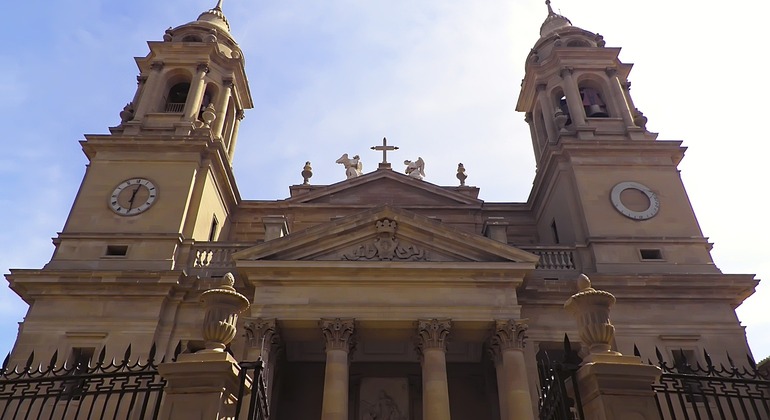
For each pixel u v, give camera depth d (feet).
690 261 84.48
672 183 92.94
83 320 75.56
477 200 109.09
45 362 72.18
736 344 76.28
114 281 77.51
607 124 101.91
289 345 85.46
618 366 28.12
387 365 86.53
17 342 73.51
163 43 107.76
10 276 77.25
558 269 83.97
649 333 77.10
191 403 27.37
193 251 84.17
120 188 89.25
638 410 27.14
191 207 89.10
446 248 79.05
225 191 102.83
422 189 110.11
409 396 83.10
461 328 73.77
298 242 77.92
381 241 79.25
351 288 75.25
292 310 73.00
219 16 123.24
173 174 90.99
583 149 95.40
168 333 75.72
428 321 72.23
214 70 109.19
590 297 32.27
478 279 75.77
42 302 77.05
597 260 83.97
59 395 29.63
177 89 109.60
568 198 92.22
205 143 93.35
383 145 118.11
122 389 29.09
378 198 108.88
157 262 81.20
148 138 92.89
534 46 121.70
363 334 74.43
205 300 33.32
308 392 85.15
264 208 107.65
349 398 83.56
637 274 81.30
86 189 89.25
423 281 75.66
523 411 66.54
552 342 77.56
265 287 75.15
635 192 91.45
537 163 114.93
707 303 79.87
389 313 73.05
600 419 26.99
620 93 105.70
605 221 88.07
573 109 102.37
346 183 109.81
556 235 99.35
